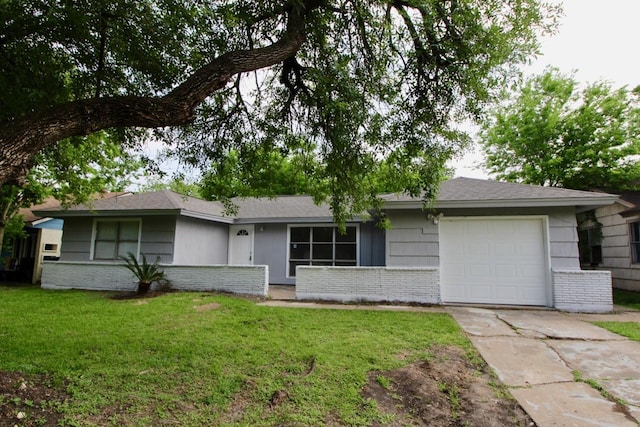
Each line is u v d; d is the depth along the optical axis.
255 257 12.88
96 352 4.45
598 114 13.67
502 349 4.82
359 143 5.57
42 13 4.04
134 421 2.98
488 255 8.46
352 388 3.57
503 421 3.09
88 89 5.09
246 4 4.63
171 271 9.72
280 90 6.01
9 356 4.22
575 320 6.62
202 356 4.36
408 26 4.82
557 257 8.01
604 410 3.22
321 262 12.14
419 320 6.32
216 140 6.05
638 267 10.60
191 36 4.62
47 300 8.08
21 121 2.63
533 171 15.18
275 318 6.32
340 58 5.32
